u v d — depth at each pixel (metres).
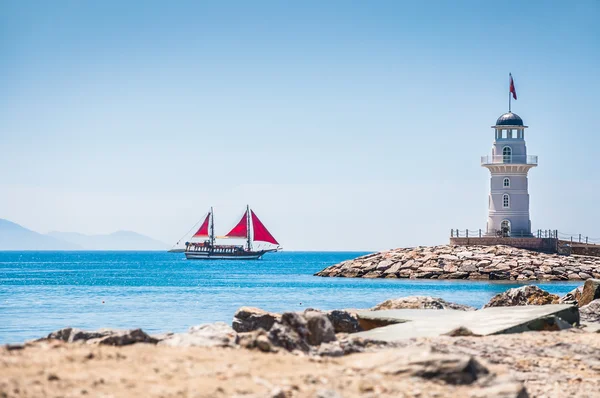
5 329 64.25
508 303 50.78
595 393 25.34
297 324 28.12
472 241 173.62
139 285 149.12
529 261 156.38
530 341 31.67
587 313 44.66
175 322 69.94
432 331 33.00
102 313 80.81
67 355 22.19
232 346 26.02
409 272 162.62
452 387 21.83
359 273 171.50
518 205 176.50
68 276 199.62
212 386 19.95
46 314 79.75
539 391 25.31
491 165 176.12
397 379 22.28
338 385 21.16
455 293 115.44
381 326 37.31
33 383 18.81
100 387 19.08
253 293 119.31
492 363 27.88
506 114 177.50
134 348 24.47
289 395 19.75
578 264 156.12
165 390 19.25
